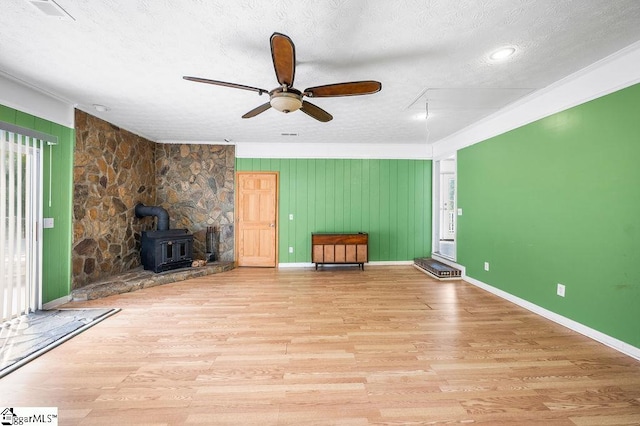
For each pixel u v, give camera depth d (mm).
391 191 5988
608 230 2514
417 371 2127
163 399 1806
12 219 2873
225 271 5434
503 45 2266
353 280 4797
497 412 1713
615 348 2447
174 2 1788
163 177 5629
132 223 4922
